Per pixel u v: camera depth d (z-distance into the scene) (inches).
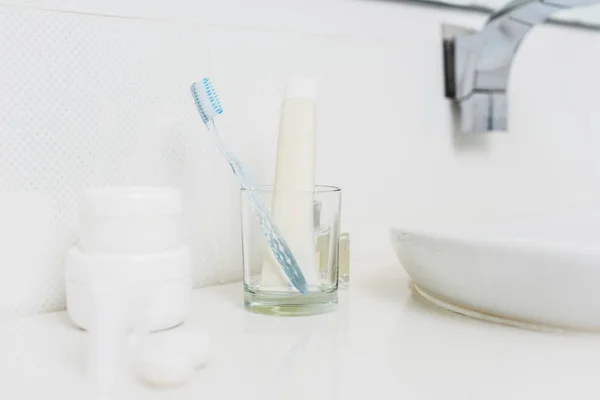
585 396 12.6
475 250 16.8
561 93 34.7
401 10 27.3
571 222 28.6
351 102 26.0
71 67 19.6
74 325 17.7
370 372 13.8
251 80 23.1
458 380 13.4
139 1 20.7
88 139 19.9
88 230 16.3
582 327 16.7
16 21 18.6
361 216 26.6
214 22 22.2
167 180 21.4
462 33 29.3
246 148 23.1
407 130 27.9
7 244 18.8
